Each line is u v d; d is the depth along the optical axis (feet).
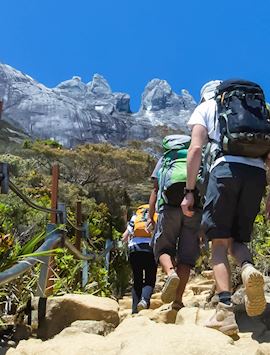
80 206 22.91
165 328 10.17
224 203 11.38
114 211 97.19
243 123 11.30
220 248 11.45
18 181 70.49
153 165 125.90
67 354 9.82
